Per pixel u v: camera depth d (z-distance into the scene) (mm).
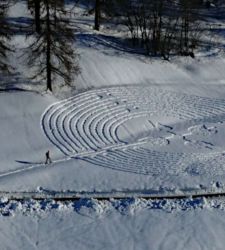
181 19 68688
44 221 33531
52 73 50156
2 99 47656
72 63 49812
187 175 40219
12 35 51969
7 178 39000
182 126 51250
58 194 36656
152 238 32281
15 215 33906
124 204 35531
